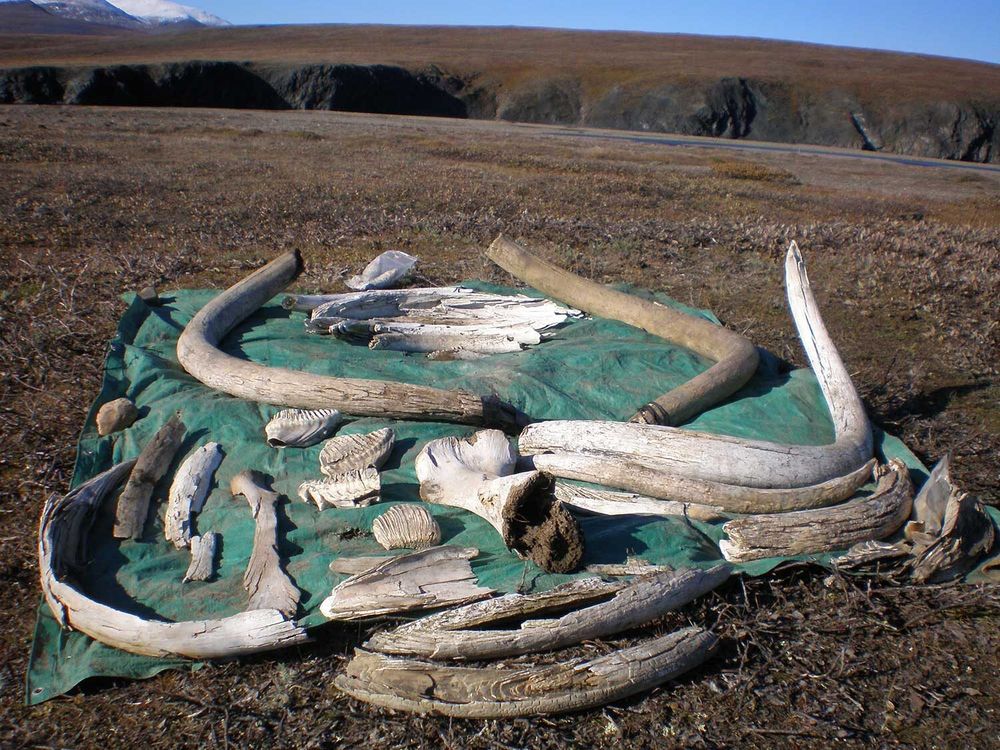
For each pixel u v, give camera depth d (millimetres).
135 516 4066
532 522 3680
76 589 3545
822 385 5457
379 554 3803
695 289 8953
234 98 48438
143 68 45781
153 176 14766
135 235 10328
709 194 16828
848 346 7562
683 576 3639
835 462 4633
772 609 3852
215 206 12273
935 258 10453
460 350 6184
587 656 3328
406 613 3461
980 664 3625
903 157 42719
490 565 3691
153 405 5074
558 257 9711
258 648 3344
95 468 4551
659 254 10312
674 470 4398
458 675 3191
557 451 4594
